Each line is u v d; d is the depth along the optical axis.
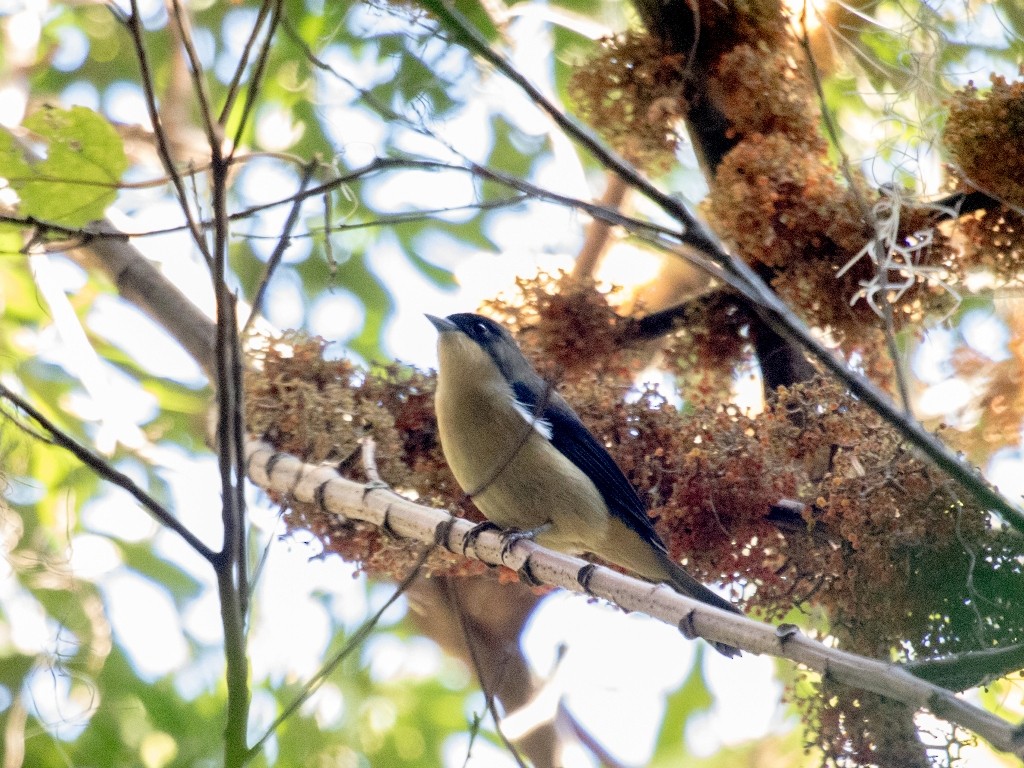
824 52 11.62
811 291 9.32
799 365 10.16
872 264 9.21
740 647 6.48
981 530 8.40
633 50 10.41
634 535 9.78
